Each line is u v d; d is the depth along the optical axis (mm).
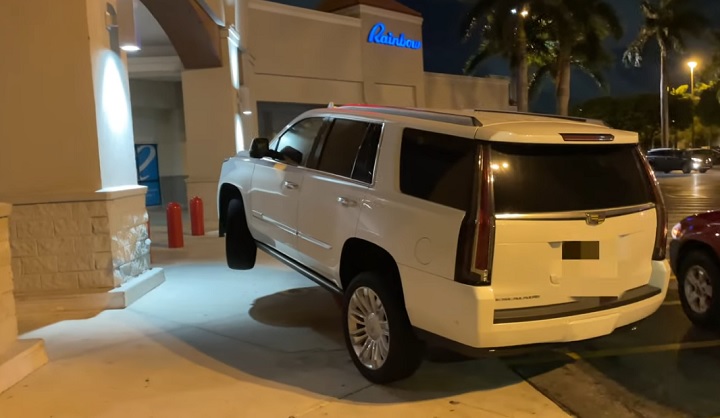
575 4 29688
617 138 4637
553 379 5012
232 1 15742
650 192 4832
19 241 6910
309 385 4805
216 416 4273
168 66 16828
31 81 6836
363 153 5117
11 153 6883
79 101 6875
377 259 4949
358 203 4918
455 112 4953
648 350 5711
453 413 4348
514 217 4066
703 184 26828
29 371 5039
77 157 6934
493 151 4172
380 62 24109
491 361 5367
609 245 4379
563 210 4227
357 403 4488
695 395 4711
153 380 4910
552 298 4223
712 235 6039
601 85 32719
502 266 4051
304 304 7156
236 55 16547
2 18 6754
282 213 6105
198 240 12359
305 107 21828
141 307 7059
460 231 4039
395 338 4543
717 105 64250
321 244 5430
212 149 15438
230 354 5504
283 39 20156
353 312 4977
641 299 4621
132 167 8008
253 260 7336
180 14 12805
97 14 7043
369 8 23391
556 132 4344
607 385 4891
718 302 6035
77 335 6055
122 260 7363
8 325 5121
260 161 6762
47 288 6996
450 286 4078
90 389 4734
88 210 6988
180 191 21109
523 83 30391
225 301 7309
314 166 5750
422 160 4531
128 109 7934
